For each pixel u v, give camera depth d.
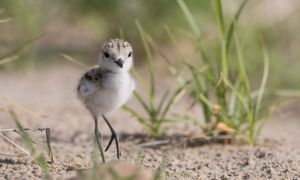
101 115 9.30
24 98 15.42
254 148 11.01
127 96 9.39
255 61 18.20
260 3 19.16
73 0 20.39
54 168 8.67
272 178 8.73
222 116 11.38
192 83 11.70
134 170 7.52
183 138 11.60
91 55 20.34
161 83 17.88
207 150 10.91
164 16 19.52
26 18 19.41
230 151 10.77
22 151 9.57
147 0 19.58
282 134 13.00
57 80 18.02
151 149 10.92
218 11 11.08
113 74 9.05
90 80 9.02
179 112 14.48
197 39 11.92
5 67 18.55
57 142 11.34
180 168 9.27
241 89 11.21
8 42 19.50
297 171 9.03
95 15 20.30
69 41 21.31
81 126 12.89
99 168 7.50
